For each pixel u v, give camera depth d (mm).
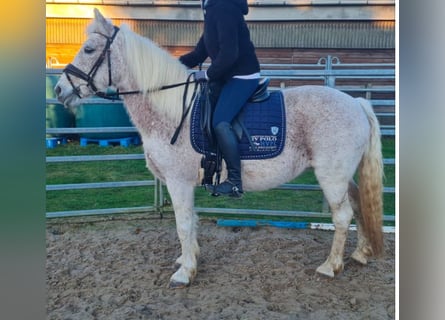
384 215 3965
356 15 6301
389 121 6363
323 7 6336
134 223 3957
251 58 2607
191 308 2543
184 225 2713
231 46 2428
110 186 4016
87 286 2834
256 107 2598
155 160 2668
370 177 2723
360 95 6445
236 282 2844
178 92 2623
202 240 3559
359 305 2562
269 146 2566
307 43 6473
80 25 6371
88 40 2576
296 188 3891
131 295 2711
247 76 2568
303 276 2908
